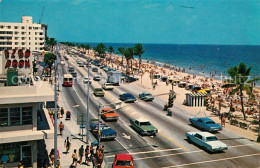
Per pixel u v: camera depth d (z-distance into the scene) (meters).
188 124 38.19
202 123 35.22
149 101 53.00
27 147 21.91
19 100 20.22
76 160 23.20
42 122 25.28
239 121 41.91
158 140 31.25
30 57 27.56
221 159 25.95
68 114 38.66
